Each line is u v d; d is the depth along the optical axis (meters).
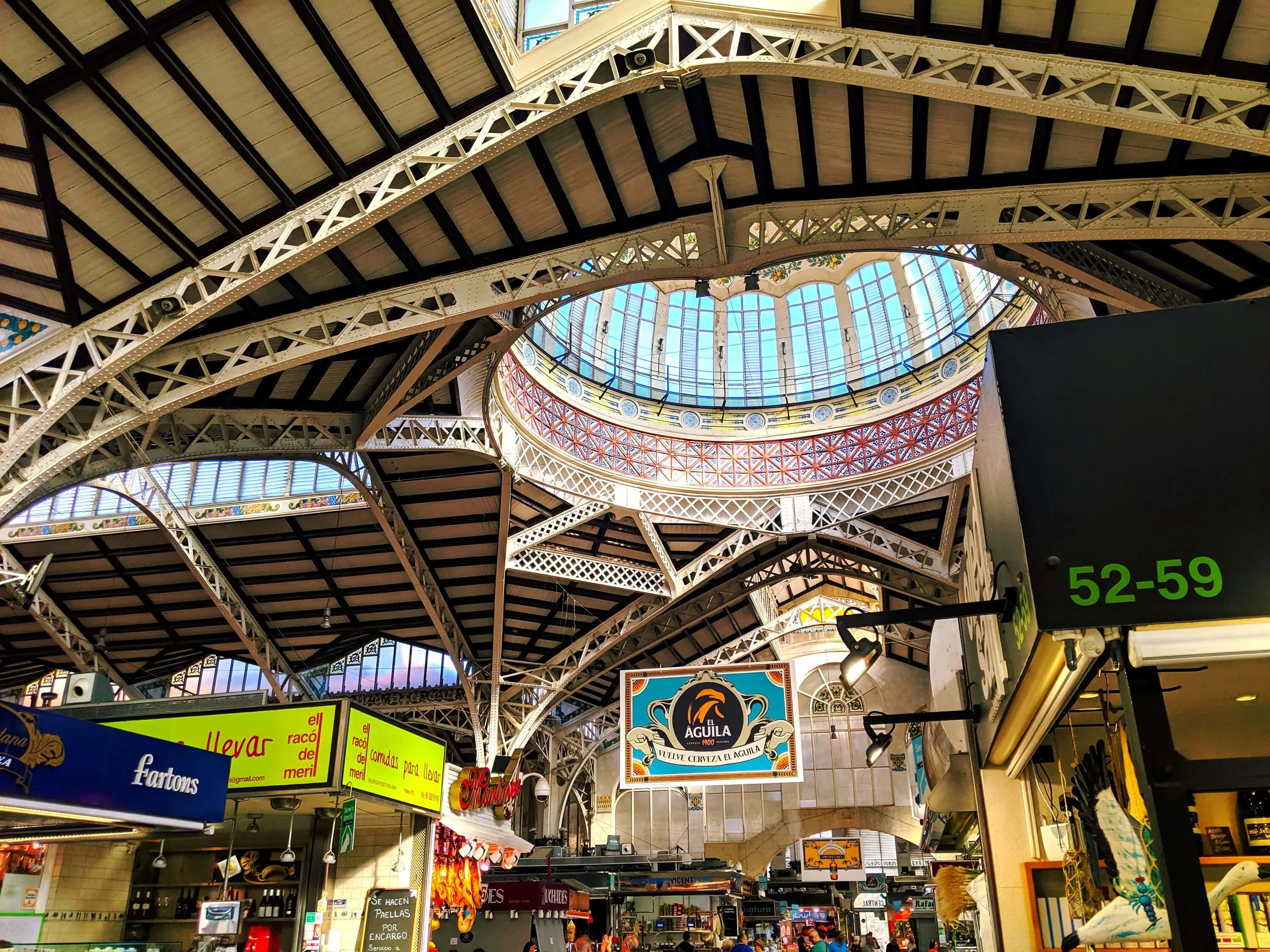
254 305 15.44
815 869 44.19
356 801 13.41
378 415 20.39
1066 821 7.44
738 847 42.78
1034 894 7.40
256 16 11.26
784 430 30.91
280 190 13.30
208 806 9.78
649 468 29.86
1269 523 3.87
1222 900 4.07
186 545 27.11
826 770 43.12
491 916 24.19
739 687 15.52
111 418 14.48
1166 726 3.72
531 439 26.28
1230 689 5.32
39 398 13.33
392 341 18.38
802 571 33.88
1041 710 5.97
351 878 14.93
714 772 15.09
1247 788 3.53
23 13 10.34
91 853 13.83
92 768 8.42
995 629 5.93
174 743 9.46
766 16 12.30
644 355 31.55
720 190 16.22
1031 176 14.19
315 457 22.06
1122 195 13.65
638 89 12.98
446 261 16.28
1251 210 13.30
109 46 10.95
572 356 28.97
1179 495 3.98
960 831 12.15
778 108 14.37
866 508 29.11
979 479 6.09
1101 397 4.23
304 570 29.61
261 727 13.04
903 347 30.09
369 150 13.34
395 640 34.97
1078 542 3.97
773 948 28.94
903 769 42.28
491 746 32.28
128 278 13.62
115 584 30.23
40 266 13.20
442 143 13.33
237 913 11.37
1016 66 11.42
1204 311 4.31
